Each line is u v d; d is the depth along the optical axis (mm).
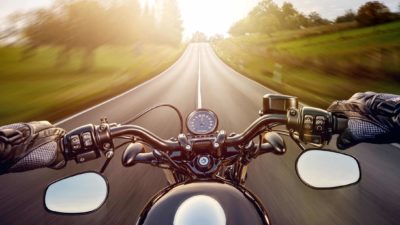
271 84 19922
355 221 3729
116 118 10531
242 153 1892
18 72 28469
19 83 24328
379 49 32156
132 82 23203
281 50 51188
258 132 1931
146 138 1851
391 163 5582
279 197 4375
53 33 30234
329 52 40281
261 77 25078
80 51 33188
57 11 29969
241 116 10055
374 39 42750
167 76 29109
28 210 4254
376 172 5184
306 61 33781
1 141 1455
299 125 1773
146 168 5527
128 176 5238
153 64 42156
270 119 1859
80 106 13508
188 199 1293
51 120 11031
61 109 13492
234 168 2072
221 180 1602
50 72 31031
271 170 5340
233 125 8867
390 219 3742
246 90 17500
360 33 51188
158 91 18078
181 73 32188
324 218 3816
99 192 1628
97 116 11117
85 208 1589
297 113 1801
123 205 4262
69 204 1596
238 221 1206
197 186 1411
